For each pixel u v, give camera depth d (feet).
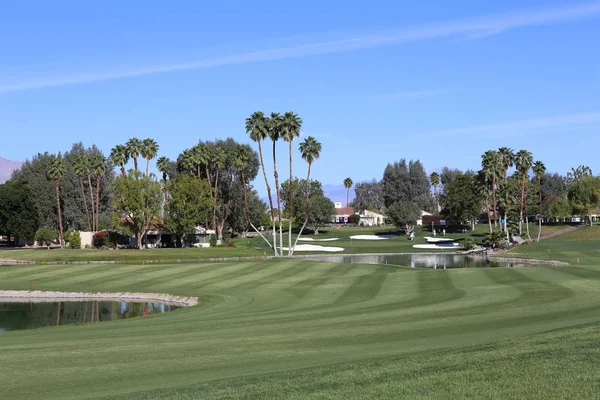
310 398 43.01
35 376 58.90
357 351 66.64
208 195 408.05
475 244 407.85
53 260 300.61
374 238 494.59
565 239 411.95
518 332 74.02
